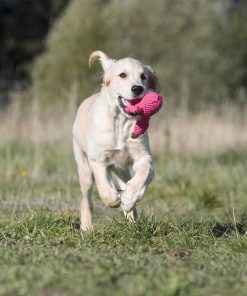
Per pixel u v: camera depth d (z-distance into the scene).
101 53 8.82
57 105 21.86
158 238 7.74
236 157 18.22
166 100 26.36
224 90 30.42
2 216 9.35
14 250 6.97
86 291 5.39
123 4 28.98
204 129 19.77
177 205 11.53
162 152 18.64
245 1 34.12
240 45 32.09
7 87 34.34
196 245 7.55
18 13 47.97
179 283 5.53
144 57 29.16
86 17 28.11
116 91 8.13
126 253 7.06
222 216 10.34
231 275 6.15
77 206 10.40
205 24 30.31
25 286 5.48
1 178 13.41
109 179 8.36
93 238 7.64
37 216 8.39
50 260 6.43
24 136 19.48
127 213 8.06
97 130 8.17
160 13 29.36
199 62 30.05
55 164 15.66
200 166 16.62
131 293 5.35
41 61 28.28
